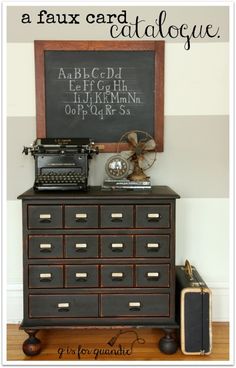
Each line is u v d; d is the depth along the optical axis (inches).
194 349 97.3
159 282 95.9
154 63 111.9
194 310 96.5
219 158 115.7
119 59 112.0
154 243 95.3
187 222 117.2
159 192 99.0
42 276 95.5
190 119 114.7
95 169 114.7
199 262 117.0
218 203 116.8
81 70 112.1
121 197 94.1
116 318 96.2
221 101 114.1
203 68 113.3
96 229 95.0
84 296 95.9
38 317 96.1
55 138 106.6
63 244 95.2
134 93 112.8
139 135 113.6
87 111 113.2
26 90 113.2
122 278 95.7
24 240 95.2
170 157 115.6
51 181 101.7
